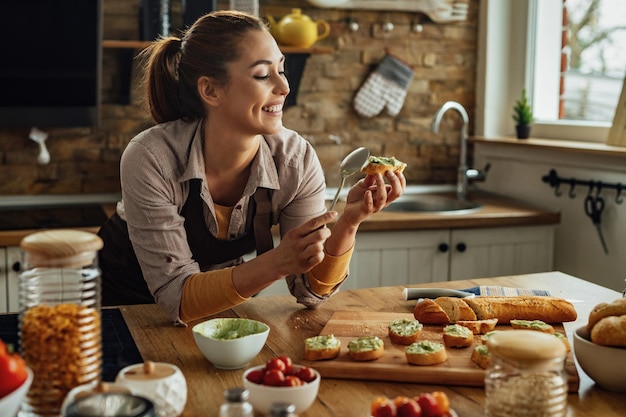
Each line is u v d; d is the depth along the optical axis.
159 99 1.93
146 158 1.80
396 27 3.76
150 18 3.26
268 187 1.91
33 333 1.23
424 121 3.87
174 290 1.74
